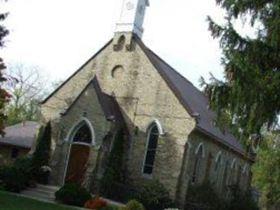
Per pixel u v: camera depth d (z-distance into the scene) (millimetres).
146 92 37062
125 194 33719
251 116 18906
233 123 19750
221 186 43625
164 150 35312
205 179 39469
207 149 39531
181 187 34875
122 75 38281
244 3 19922
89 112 35781
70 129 36250
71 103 37188
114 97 38000
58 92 39875
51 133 37938
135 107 37094
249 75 18984
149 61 37625
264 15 20016
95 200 28562
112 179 34062
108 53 39344
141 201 32875
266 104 18766
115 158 34812
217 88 19797
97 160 34250
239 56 19156
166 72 39969
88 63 39875
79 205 28922
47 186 33406
